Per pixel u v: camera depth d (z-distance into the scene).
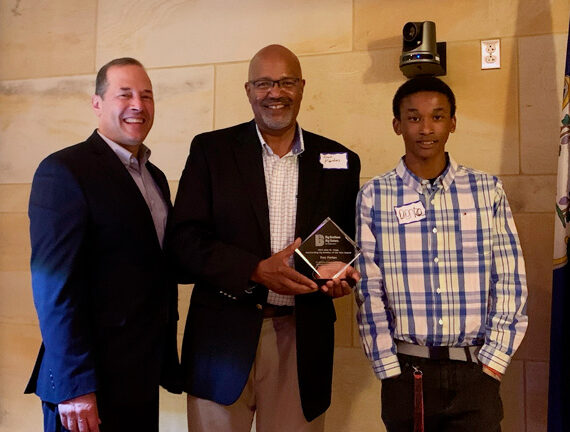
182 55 2.79
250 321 1.85
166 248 1.95
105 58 2.89
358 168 2.07
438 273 1.75
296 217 1.92
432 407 1.71
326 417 2.54
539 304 2.33
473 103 2.43
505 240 1.76
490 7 2.42
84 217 1.66
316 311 1.91
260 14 2.69
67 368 1.58
